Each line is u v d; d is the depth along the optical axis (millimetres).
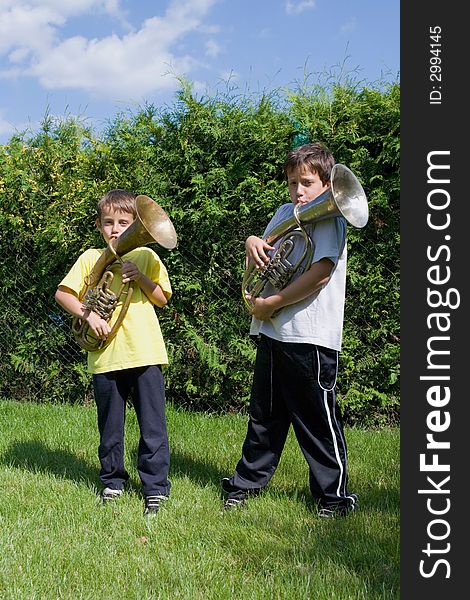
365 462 4520
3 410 6082
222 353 6094
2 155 6980
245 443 3670
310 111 5762
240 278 5984
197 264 6062
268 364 3549
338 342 3443
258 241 3463
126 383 3760
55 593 2676
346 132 5590
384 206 5520
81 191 6301
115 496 3707
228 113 5938
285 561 2912
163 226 3566
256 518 3389
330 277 3410
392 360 5691
